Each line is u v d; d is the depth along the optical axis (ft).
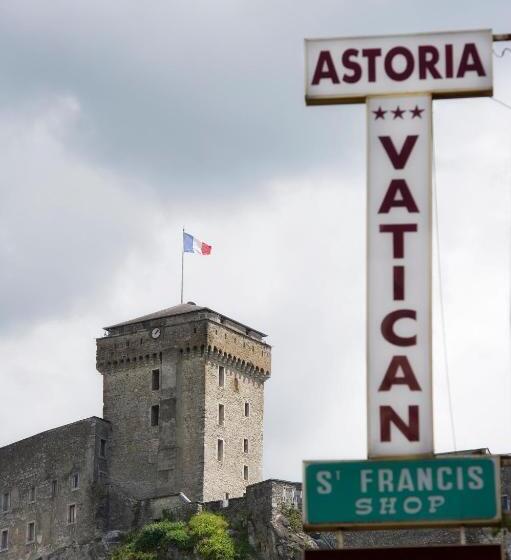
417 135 407.44
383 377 391.86
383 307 395.75
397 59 414.00
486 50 412.77
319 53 416.05
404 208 401.08
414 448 386.73
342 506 383.65
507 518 377.30
